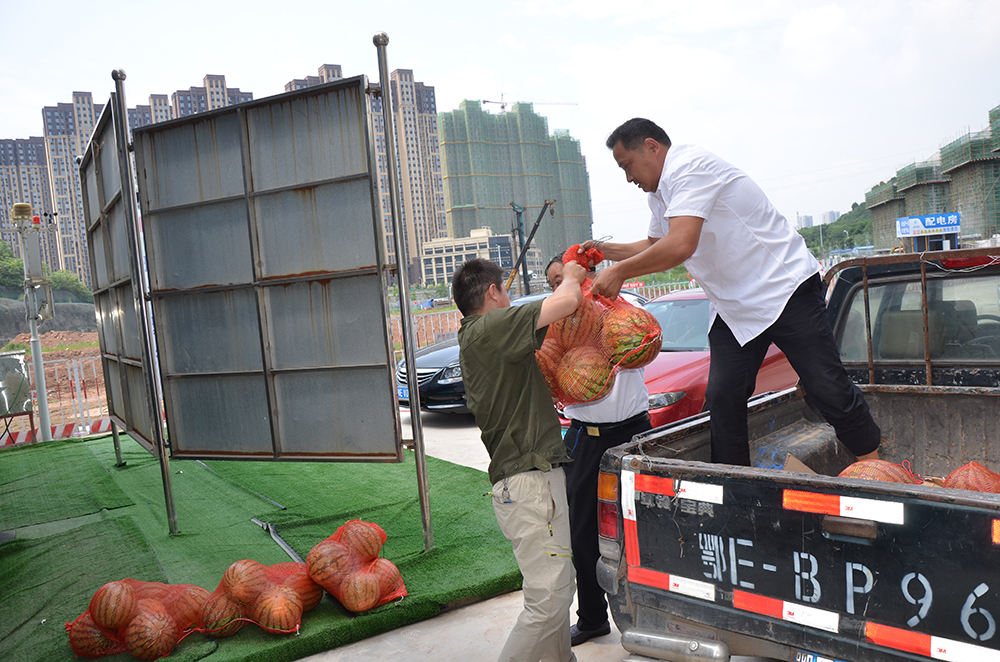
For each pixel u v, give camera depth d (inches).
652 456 93.9
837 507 67.7
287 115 185.6
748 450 111.6
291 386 191.8
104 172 251.1
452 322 781.3
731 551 76.4
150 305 213.9
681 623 82.4
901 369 139.6
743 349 112.0
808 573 70.2
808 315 107.5
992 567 58.4
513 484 95.4
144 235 212.2
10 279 4488.2
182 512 229.6
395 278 175.6
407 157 6560.0
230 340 201.0
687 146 110.0
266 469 287.4
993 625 58.4
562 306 91.2
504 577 153.4
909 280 137.6
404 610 140.2
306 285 187.3
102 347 308.2
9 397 398.0
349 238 179.9
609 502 89.5
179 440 213.3
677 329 251.9
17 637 143.3
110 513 234.8
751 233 107.0
